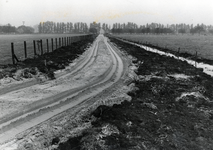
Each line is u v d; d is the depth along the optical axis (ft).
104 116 27.91
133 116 28.19
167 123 26.55
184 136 23.30
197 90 41.14
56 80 47.80
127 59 86.89
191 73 58.44
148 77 53.01
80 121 27.53
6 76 44.75
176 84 46.01
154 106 32.40
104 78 52.65
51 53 82.07
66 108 31.50
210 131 24.73
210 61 82.74
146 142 21.67
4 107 29.73
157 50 133.18
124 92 39.86
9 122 25.86
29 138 22.66
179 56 102.06
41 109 30.01
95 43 183.21
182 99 36.06
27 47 135.74
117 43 184.85
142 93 39.63
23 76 46.78
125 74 57.88
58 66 60.75
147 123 26.30
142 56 93.04
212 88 43.55
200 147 21.12
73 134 23.97
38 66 56.85
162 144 21.43
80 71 58.95
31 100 32.94
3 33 572.10
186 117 28.81
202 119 28.25
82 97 36.83
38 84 43.83
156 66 67.56
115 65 71.92
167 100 36.11
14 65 55.93
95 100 35.35
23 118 26.94
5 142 21.75
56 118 27.66
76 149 20.33
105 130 23.58
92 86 43.65
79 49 109.50
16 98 33.86
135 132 23.72
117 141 21.39
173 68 64.69
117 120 26.37
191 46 173.37
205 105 33.53
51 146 21.57
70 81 47.09
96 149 19.92
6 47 135.33
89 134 22.94
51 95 35.88
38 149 21.18
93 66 67.05
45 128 24.82
